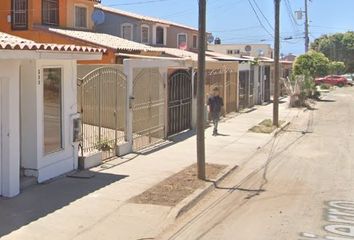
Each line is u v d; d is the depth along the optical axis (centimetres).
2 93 1007
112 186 1147
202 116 1246
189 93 2281
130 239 812
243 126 2520
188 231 866
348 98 5112
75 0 2839
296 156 1711
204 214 980
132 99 1619
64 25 2764
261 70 4212
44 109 1168
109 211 952
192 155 1612
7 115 1007
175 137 2034
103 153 1473
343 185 1238
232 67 3203
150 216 933
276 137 2219
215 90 2167
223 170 1396
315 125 2739
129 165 1413
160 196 1069
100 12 3011
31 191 1077
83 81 1405
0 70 980
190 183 1203
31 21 2550
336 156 1709
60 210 947
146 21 3588
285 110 3634
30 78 1133
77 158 1316
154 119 1848
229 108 3189
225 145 1917
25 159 1149
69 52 1113
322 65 4853
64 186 1133
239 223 914
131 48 2562
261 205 1045
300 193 1154
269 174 1394
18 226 847
